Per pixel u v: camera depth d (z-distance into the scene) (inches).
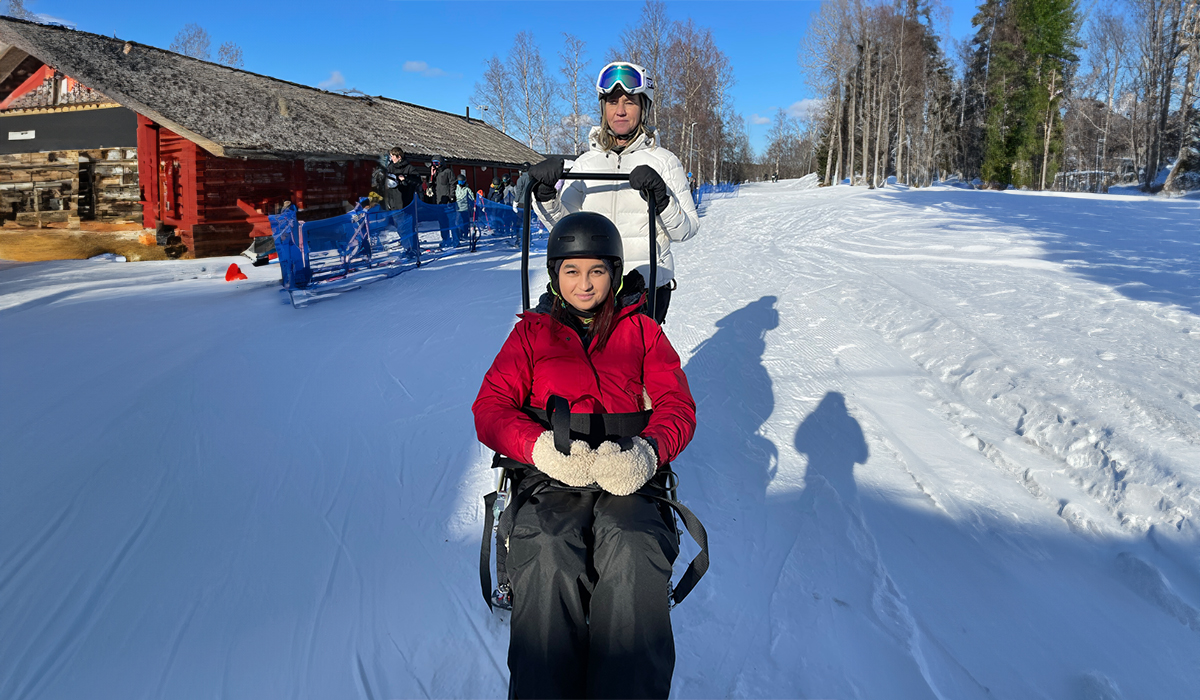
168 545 116.7
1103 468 134.6
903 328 236.5
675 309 282.4
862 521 125.3
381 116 891.4
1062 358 188.1
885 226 530.0
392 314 276.4
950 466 144.9
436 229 466.6
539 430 78.2
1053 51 1891.0
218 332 245.3
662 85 2039.9
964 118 2265.0
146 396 177.0
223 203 567.5
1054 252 363.9
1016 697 85.8
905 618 99.9
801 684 87.4
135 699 85.2
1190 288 262.1
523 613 70.8
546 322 87.4
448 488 137.3
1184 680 88.0
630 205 127.2
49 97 589.3
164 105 527.5
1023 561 113.8
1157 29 1524.4
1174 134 1652.3
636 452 73.4
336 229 351.6
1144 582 105.6
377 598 104.2
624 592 69.7
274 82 770.2
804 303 282.5
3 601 102.3
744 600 103.6
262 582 107.7
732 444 156.8
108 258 534.0
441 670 89.8
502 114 2228.1
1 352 216.5
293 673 89.4
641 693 68.3
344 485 138.2
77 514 124.7
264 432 160.7
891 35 1857.8
